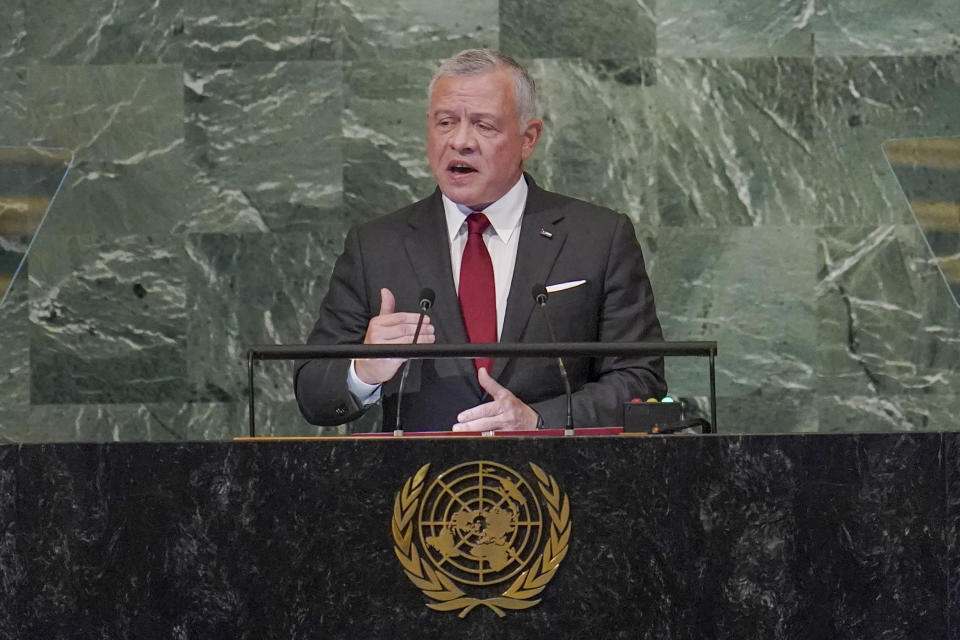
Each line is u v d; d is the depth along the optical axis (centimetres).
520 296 1594
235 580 1060
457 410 1565
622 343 1202
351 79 2284
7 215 1797
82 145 2281
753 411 2269
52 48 2283
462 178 1612
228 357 2275
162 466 1071
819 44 2289
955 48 2275
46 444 1078
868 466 1053
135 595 1064
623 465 1062
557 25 2280
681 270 2283
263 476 1066
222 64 2286
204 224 2288
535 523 1060
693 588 1051
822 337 2269
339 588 1057
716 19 2278
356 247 1669
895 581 1045
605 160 2284
